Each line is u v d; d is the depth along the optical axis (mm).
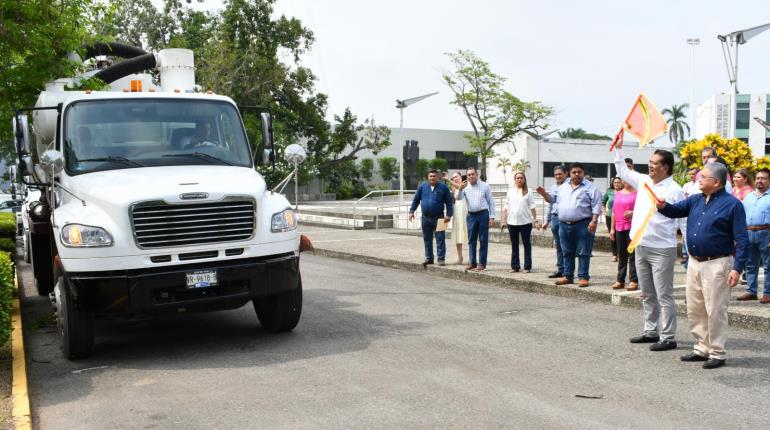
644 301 7410
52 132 8672
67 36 10688
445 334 7988
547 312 9344
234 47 47469
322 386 5977
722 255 6320
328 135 54031
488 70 50219
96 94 8078
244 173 7812
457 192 13711
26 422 5066
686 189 10789
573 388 5797
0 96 10484
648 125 7336
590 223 10578
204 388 6023
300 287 7949
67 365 7035
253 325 8727
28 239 11211
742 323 8141
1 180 41000
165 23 47688
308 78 52594
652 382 5945
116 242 6758
